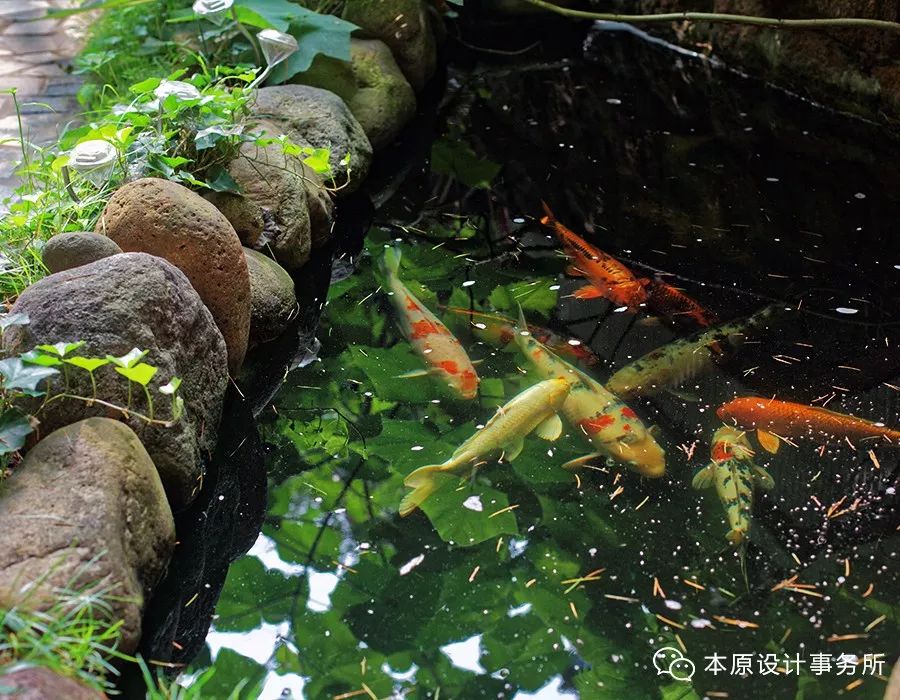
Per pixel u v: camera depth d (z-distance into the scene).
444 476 3.22
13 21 6.50
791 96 6.19
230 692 2.56
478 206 5.00
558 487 3.15
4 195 4.39
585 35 7.26
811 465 3.19
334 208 4.82
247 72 4.97
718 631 2.70
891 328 3.89
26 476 2.61
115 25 5.90
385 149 5.60
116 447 2.71
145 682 2.57
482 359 3.78
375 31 5.89
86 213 3.89
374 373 3.76
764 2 6.21
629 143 5.64
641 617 2.74
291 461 3.37
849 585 2.81
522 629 2.72
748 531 2.98
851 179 5.14
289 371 3.80
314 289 4.32
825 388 3.55
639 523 3.03
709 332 3.87
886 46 5.53
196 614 2.81
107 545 2.52
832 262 4.38
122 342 2.91
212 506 3.20
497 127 5.87
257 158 4.26
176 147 4.11
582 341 3.84
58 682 2.14
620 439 3.26
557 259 4.48
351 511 3.15
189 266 3.41
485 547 2.97
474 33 7.23
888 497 3.07
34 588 2.35
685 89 6.37
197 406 3.24
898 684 2.42
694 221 4.77
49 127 5.12
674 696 2.53
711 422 3.39
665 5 6.89
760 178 5.18
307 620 2.78
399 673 2.61
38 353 2.84
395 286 4.23
